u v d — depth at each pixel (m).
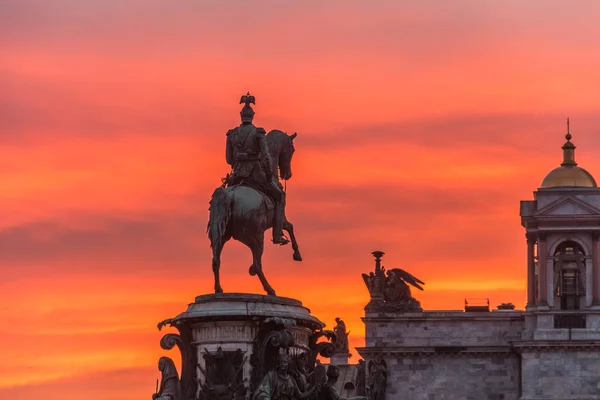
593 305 178.12
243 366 58.44
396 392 182.88
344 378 182.00
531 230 180.50
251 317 58.50
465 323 182.12
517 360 181.75
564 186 180.12
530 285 180.50
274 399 57.09
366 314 183.62
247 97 62.31
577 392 177.00
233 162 62.16
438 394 182.12
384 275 184.75
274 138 62.47
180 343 59.44
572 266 179.38
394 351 182.75
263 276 60.78
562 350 177.88
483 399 181.50
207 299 59.03
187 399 59.03
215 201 60.53
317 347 60.72
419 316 183.00
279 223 61.44
